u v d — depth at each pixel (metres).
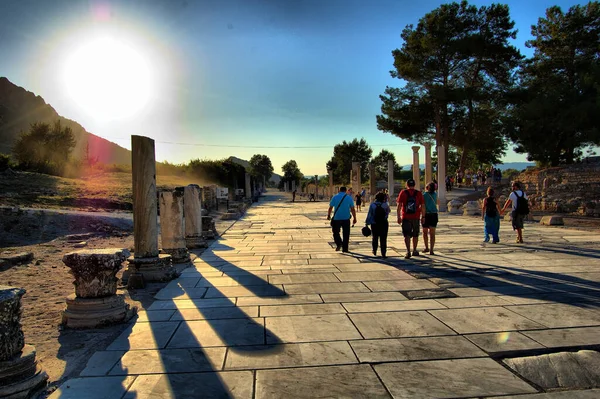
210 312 5.15
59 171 28.34
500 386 3.17
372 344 4.03
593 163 36.06
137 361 3.72
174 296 5.92
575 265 7.59
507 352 3.79
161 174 47.16
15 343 3.08
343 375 3.39
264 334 4.35
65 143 38.94
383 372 3.43
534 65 41.97
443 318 4.76
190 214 10.72
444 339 4.12
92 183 23.73
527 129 36.78
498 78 37.94
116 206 17.94
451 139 40.22
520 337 4.14
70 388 3.23
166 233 8.45
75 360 3.76
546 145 37.03
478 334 4.24
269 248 10.60
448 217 19.59
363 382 3.26
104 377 3.42
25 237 11.30
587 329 4.33
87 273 4.69
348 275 7.13
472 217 19.38
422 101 38.62
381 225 8.81
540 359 3.59
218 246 11.11
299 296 5.82
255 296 5.86
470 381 3.26
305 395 3.07
